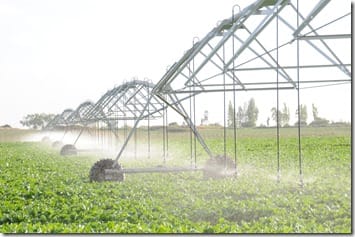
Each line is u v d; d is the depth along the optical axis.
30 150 55.75
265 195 19.25
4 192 21.19
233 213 16.08
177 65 23.52
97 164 25.00
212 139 79.50
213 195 19.73
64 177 26.81
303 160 35.97
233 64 21.75
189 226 14.30
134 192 20.91
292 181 23.30
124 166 33.00
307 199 17.47
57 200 19.08
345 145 53.62
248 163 34.88
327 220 15.12
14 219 16.22
